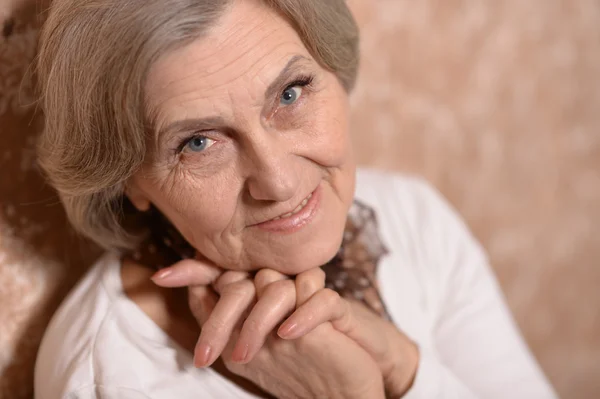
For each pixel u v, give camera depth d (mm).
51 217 808
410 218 962
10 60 746
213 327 620
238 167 598
